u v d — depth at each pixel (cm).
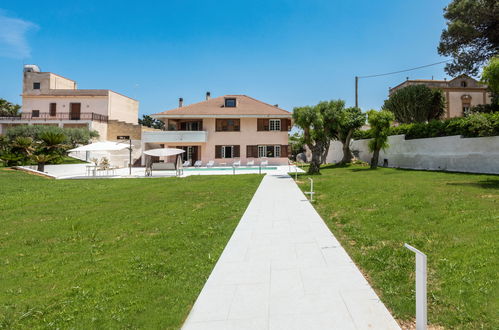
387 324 267
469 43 2088
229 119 3145
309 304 307
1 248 539
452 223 527
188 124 3219
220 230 613
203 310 303
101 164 2281
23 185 1359
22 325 292
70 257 484
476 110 2200
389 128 1895
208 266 423
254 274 389
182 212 795
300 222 663
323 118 1764
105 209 850
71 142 2769
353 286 346
